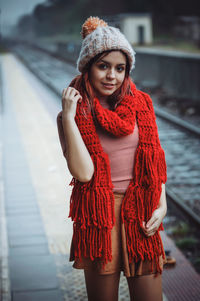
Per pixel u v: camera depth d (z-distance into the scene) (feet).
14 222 18.06
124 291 11.87
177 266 13.43
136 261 6.98
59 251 15.07
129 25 138.31
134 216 6.93
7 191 22.44
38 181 24.12
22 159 29.19
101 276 7.12
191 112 44.91
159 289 7.25
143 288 7.16
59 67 115.55
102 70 6.86
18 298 12.10
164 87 61.72
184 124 37.83
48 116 46.60
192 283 12.40
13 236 16.55
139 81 70.13
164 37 153.38
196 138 34.81
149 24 139.44
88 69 7.00
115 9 185.37
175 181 25.03
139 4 176.45
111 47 6.70
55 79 88.48
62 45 155.12
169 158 29.86
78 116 6.83
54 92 67.92
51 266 13.92
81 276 13.14
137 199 6.90
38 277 13.24
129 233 6.94
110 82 6.86
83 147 6.68
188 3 163.73
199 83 50.57
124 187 6.99
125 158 6.94
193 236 17.89
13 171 26.32
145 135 6.97
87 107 6.88
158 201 7.00
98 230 6.87
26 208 19.77
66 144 6.75
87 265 7.15
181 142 33.96
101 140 6.90
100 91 6.95
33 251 15.14
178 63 56.39
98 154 6.80
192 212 19.27
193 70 51.96
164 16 166.91
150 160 6.90
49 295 12.14
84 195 6.87
